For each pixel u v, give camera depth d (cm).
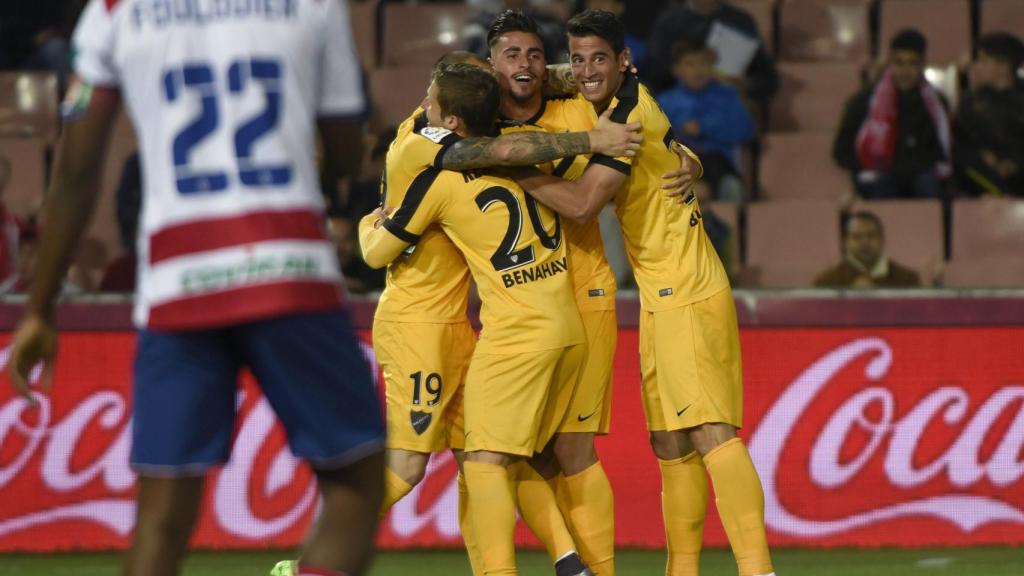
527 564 2088
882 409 2186
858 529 2181
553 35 3045
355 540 1021
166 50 967
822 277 2677
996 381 2188
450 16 3531
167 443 988
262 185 959
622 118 1521
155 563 986
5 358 2184
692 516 1638
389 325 1630
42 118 3412
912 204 2955
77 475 2194
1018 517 2191
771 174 3195
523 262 1524
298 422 1002
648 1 3434
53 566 2072
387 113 3284
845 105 3119
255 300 949
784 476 2183
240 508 2197
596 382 1602
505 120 1612
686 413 1555
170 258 955
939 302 2183
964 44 3488
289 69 980
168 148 960
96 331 2198
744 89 3266
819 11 3550
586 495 1602
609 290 1623
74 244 991
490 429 1520
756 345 2189
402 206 1559
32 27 3788
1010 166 3106
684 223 1573
